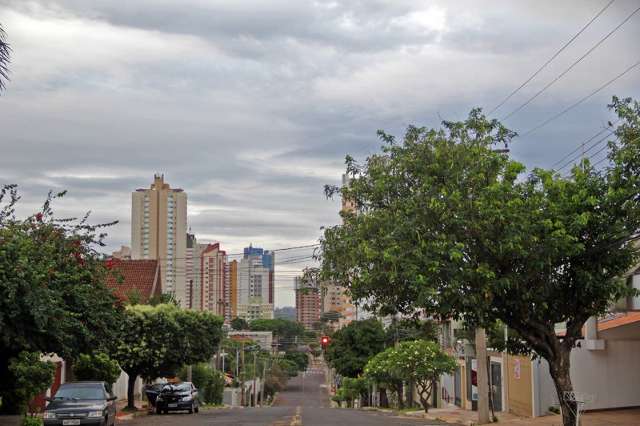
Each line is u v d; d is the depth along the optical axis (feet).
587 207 54.60
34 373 78.23
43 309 61.21
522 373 102.83
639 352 92.02
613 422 73.61
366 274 53.72
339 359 207.31
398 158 58.59
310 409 146.00
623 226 53.67
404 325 62.44
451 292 51.06
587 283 53.93
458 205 52.60
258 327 361.51
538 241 52.31
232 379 269.03
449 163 55.93
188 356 124.98
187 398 115.34
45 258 69.41
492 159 55.42
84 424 71.51
